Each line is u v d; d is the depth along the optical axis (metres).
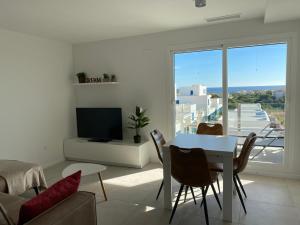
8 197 2.20
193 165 2.30
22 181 2.71
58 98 4.66
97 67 4.79
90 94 4.95
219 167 2.80
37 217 1.49
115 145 4.31
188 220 2.51
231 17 3.43
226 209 2.46
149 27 3.83
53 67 4.53
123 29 3.91
